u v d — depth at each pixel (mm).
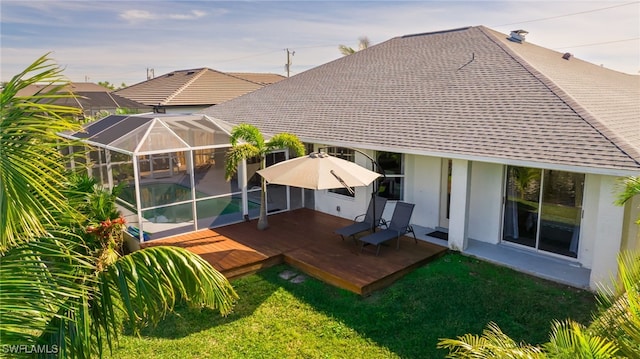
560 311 8781
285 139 13508
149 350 7688
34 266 3928
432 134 12641
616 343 3797
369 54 22984
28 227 3453
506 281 10227
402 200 14594
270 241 12758
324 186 10250
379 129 14164
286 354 7523
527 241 11961
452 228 12156
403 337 7969
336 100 18547
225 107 23859
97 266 4695
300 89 22125
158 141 12828
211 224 14141
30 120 3596
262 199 13812
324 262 11086
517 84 13984
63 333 4203
